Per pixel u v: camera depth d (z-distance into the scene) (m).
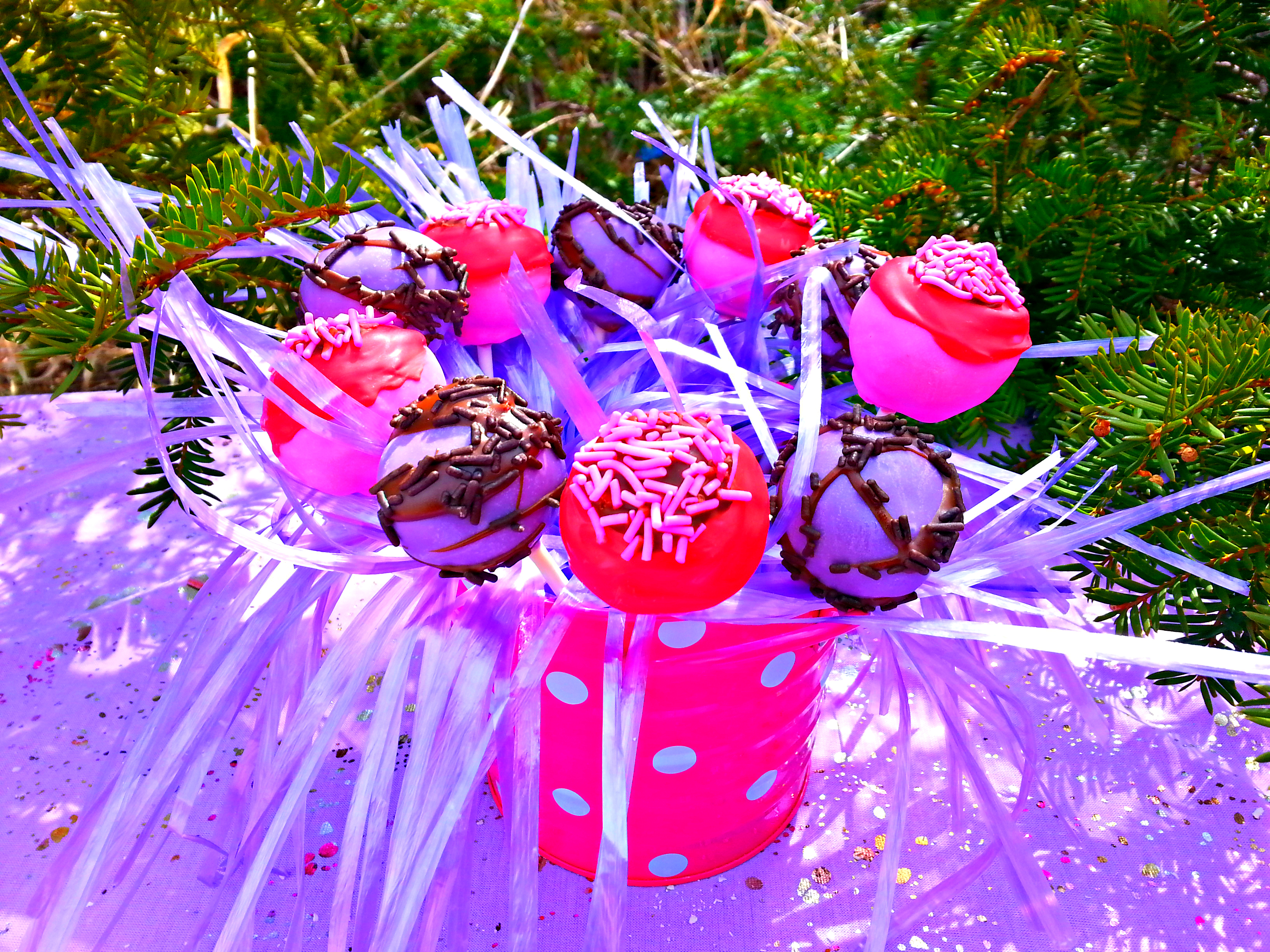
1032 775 0.25
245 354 0.25
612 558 0.20
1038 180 0.38
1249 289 0.38
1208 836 0.31
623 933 0.29
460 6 0.55
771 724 0.27
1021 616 0.30
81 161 0.27
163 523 0.42
